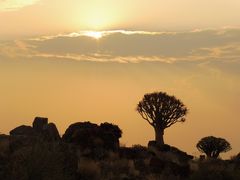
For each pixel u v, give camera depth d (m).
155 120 49.78
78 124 37.94
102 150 33.84
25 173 22.88
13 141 28.86
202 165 35.00
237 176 33.94
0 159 24.67
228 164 38.22
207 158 41.91
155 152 38.94
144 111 50.59
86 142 33.91
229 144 50.72
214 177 33.16
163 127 49.84
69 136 37.25
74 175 27.88
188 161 39.38
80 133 34.62
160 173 34.09
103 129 37.47
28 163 23.38
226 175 33.81
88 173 28.75
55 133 38.59
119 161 33.12
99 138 34.84
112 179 29.83
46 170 23.52
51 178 23.41
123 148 36.88
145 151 37.88
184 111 50.59
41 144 26.11
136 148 38.47
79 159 29.84
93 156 32.84
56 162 24.41
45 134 37.91
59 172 24.06
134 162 34.69
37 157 23.78
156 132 49.88
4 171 23.19
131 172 32.03
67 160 28.11
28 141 29.14
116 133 38.31
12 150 27.36
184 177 34.38
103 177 29.69
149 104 50.16
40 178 23.25
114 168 31.86
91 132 34.91
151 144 44.59
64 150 28.75
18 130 38.66
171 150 41.47
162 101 49.84
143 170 33.91
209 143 50.00
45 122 39.47
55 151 25.64
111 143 35.34
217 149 49.56
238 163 39.78
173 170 34.53
